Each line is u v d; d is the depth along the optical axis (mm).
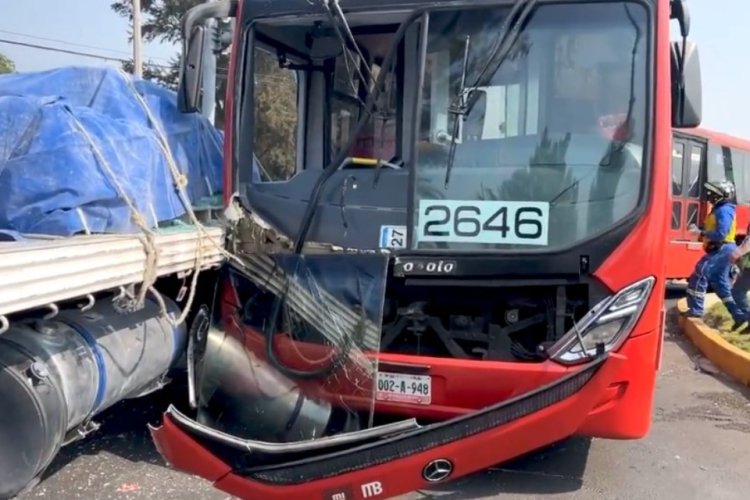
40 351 3297
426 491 4297
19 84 4512
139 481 4215
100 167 3922
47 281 2912
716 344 7555
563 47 4109
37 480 3434
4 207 3781
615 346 3836
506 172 4078
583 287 3990
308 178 4449
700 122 4246
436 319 4203
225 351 4160
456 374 3973
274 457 3504
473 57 4180
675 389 6648
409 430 3475
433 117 4184
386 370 4074
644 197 3910
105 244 3305
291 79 4902
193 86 4613
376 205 4250
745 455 5004
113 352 3748
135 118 4605
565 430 3367
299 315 4074
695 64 4238
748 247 8352
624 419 3885
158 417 5102
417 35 4289
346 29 4289
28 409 3191
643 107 3990
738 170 15438
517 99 4133
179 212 4656
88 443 4699
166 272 3809
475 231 4082
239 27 4594
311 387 3932
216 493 4098
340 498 3385
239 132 4578
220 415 3998
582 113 4066
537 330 4160
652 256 3881
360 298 3982
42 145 3830
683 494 4348
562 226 3986
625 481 4508
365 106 4352
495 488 4363
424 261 4070
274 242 4426
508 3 4164
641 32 4047
